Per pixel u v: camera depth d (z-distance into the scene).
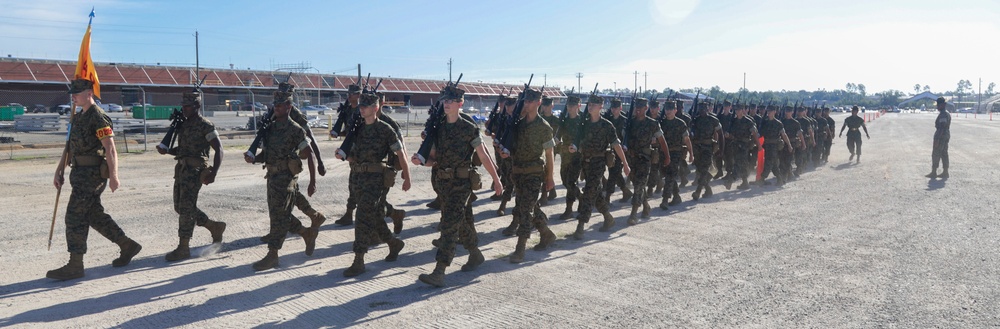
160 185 12.06
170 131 6.39
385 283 5.69
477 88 78.75
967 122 57.78
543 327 4.57
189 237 6.44
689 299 5.22
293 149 6.06
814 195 11.29
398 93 78.00
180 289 5.43
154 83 61.62
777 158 12.73
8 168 14.86
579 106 7.79
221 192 11.19
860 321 4.66
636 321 4.70
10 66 55.47
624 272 6.07
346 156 5.84
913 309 4.91
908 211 9.38
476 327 4.57
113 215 8.82
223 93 63.62
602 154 7.46
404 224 8.59
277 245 6.12
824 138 17.14
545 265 6.34
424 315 4.82
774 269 6.14
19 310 4.85
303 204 6.67
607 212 8.03
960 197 10.77
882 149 23.52
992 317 4.71
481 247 7.21
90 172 5.66
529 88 6.31
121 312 4.83
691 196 11.33
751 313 4.86
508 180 9.13
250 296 5.26
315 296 5.28
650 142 8.49
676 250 6.98
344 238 7.58
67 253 6.63
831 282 5.68
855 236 7.64
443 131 5.74
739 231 8.02
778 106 14.73
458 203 5.67
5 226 7.97
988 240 7.31
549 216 9.20
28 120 30.69
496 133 6.38
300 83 71.69
